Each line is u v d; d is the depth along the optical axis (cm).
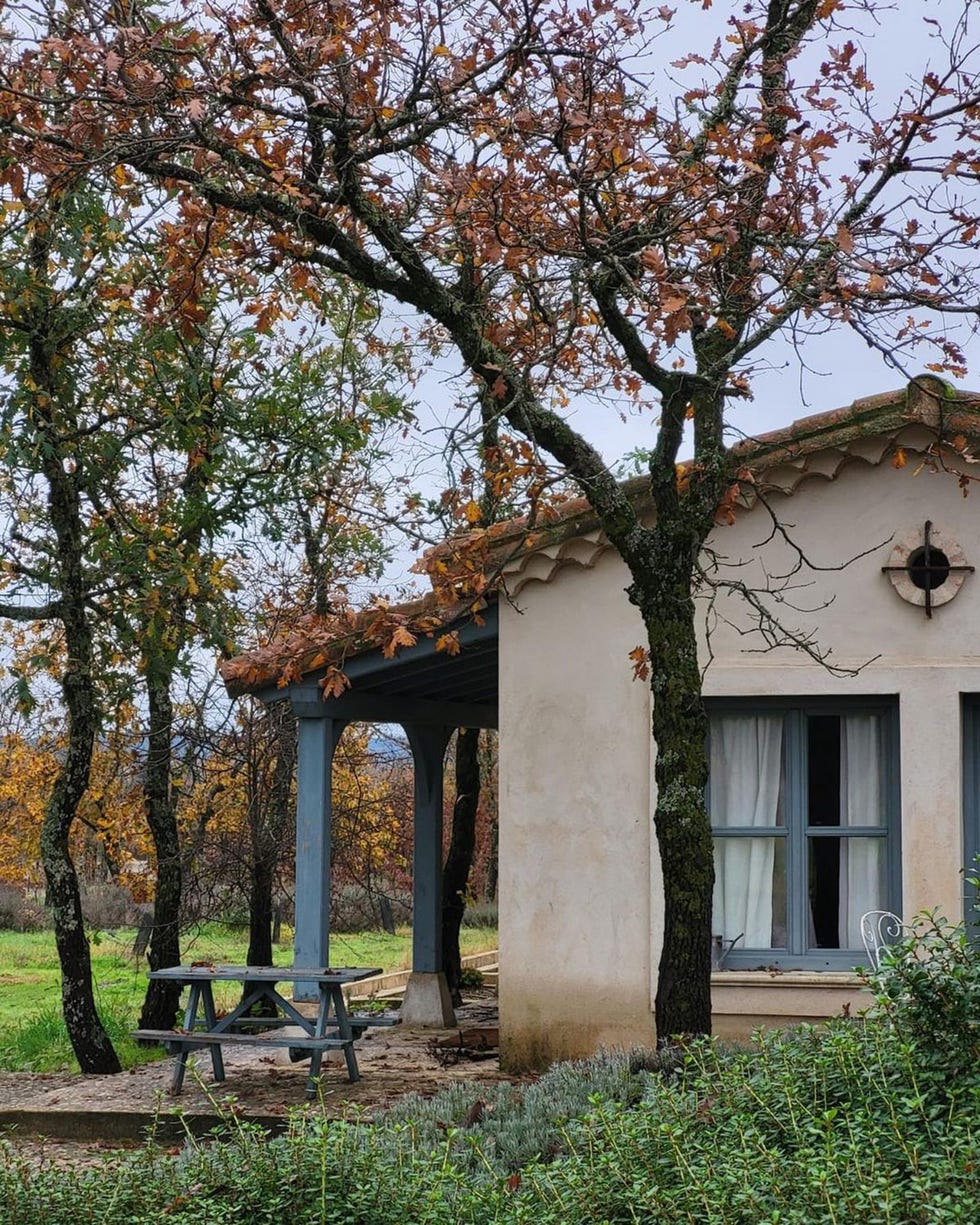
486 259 750
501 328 861
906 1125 507
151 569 1204
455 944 1588
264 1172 570
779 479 961
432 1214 522
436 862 1384
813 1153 491
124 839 1658
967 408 929
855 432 937
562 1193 519
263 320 912
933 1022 566
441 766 1394
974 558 945
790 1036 686
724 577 971
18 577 1239
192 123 733
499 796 1001
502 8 793
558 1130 591
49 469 1186
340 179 786
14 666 1273
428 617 841
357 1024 1027
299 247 817
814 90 770
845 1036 580
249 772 1507
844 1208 452
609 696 991
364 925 2456
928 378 931
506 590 973
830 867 979
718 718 995
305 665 1020
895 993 570
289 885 1741
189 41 804
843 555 961
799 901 977
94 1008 1172
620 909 977
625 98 805
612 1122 556
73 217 1063
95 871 2203
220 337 1221
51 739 1700
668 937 748
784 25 835
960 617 945
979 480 888
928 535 948
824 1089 561
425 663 1072
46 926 3162
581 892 983
